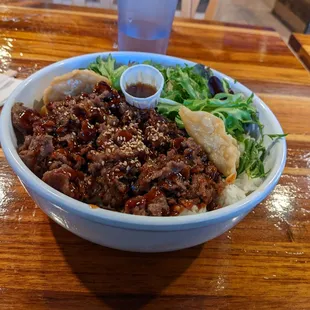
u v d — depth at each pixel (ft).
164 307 0.68
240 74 1.34
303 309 0.71
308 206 0.93
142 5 1.21
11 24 1.38
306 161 1.05
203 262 0.76
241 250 0.80
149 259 0.75
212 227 0.65
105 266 0.73
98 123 0.84
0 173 0.87
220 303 0.69
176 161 0.76
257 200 0.68
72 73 0.91
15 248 0.73
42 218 0.80
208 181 0.77
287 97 1.28
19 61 1.21
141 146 0.79
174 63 1.08
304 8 2.48
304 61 1.57
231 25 1.64
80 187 0.72
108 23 1.49
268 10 2.90
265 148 0.89
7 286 0.66
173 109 0.93
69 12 1.51
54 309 0.64
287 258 0.80
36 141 0.75
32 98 0.90
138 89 0.98
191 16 1.86
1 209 0.80
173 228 0.60
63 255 0.73
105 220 0.59
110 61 1.02
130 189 0.74
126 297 0.68
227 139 0.82
